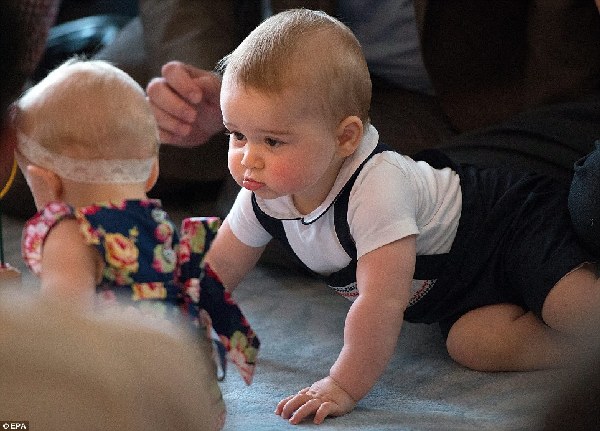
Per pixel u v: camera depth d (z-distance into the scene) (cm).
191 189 396
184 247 205
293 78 222
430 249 262
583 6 331
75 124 195
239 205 266
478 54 345
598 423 130
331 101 228
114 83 201
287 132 224
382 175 241
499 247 265
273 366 261
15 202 382
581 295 250
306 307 308
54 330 132
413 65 355
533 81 338
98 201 198
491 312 265
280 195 233
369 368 227
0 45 175
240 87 224
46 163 196
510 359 257
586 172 255
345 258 249
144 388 138
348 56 233
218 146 382
